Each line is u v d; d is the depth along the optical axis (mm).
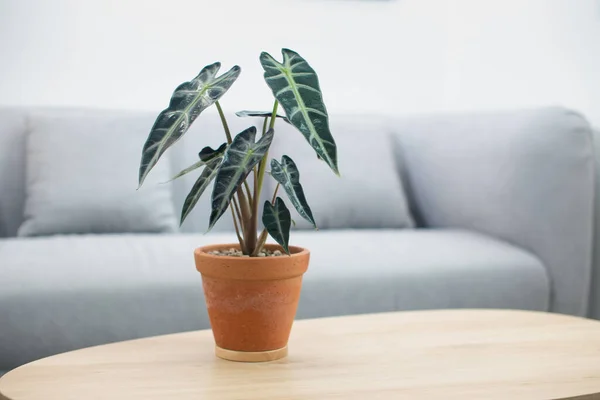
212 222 854
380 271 1740
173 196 2291
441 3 3104
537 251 1957
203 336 1140
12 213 2156
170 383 874
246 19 2865
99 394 829
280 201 947
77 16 2660
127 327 1565
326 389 853
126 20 2719
